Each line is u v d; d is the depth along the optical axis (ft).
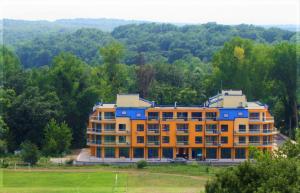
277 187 256.73
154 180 520.01
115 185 494.18
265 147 647.15
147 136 645.92
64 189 473.26
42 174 546.26
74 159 633.61
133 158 644.69
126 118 644.69
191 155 647.56
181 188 479.82
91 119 651.66
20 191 460.14
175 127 645.51
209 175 544.21
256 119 649.61
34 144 651.25
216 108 647.15
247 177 271.90
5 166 581.12
